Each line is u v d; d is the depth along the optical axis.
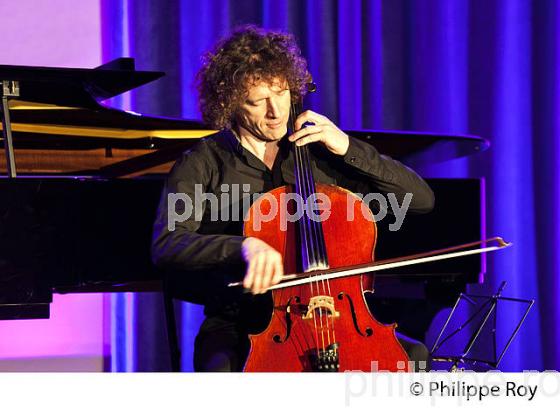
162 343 13.81
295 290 6.91
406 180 7.96
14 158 9.74
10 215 8.82
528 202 14.24
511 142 14.20
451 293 10.63
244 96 7.30
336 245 7.33
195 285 8.23
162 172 11.39
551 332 14.18
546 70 14.20
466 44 14.31
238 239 6.89
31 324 13.91
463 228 10.35
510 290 14.18
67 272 9.05
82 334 14.12
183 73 13.72
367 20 14.27
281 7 13.91
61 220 9.02
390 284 11.68
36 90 8.88
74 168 10.86
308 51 14.06
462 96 14.30
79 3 13.96
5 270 8.81
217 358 7.30
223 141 7.92
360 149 7.74
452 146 11.27
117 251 9.34
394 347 6.82
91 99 9.05
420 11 14.30
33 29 13.80
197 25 13.75
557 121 14.12
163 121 9.93
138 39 13.66
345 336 6.79
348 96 14.12
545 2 14.21
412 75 14.31
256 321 7.60
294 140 7.53
